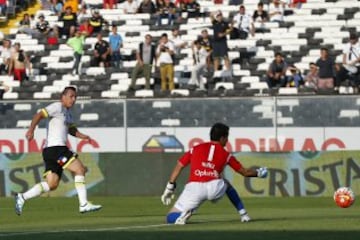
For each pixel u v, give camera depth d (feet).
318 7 314.55
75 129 139.74
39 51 312.71
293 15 312.71
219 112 253.85
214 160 114.42
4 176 208.23
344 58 278.05
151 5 320.70
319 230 104.17
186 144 255.50
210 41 287.89
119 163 205.57
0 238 100.17
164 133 255.50
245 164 199.31
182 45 300.40
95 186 206.28
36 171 206.90
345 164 196.75
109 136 256.93
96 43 301.84
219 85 285.23
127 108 256.93
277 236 97.45
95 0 330.34
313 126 250.37
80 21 321.73
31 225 125.39
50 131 137.49
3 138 263.90
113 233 103.71
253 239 94.53
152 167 204.54
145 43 283.18
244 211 118.11
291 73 279.69
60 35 319.27
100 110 256.93
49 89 296.71
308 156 197.67
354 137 248.93
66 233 105.09
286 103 250.98
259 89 277.23
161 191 204.13
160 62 283.18
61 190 202.49
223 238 95.71
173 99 255.50
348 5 313.73
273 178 198.49
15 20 330.54
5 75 301.43
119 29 315.58
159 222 124.06
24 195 136.98
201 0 323.98
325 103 249.75
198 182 114.93
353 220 119.96
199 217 132.67
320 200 184.14
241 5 312.91
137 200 190.80
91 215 149.28
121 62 301.84
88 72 300.40
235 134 253.44
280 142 251.80
